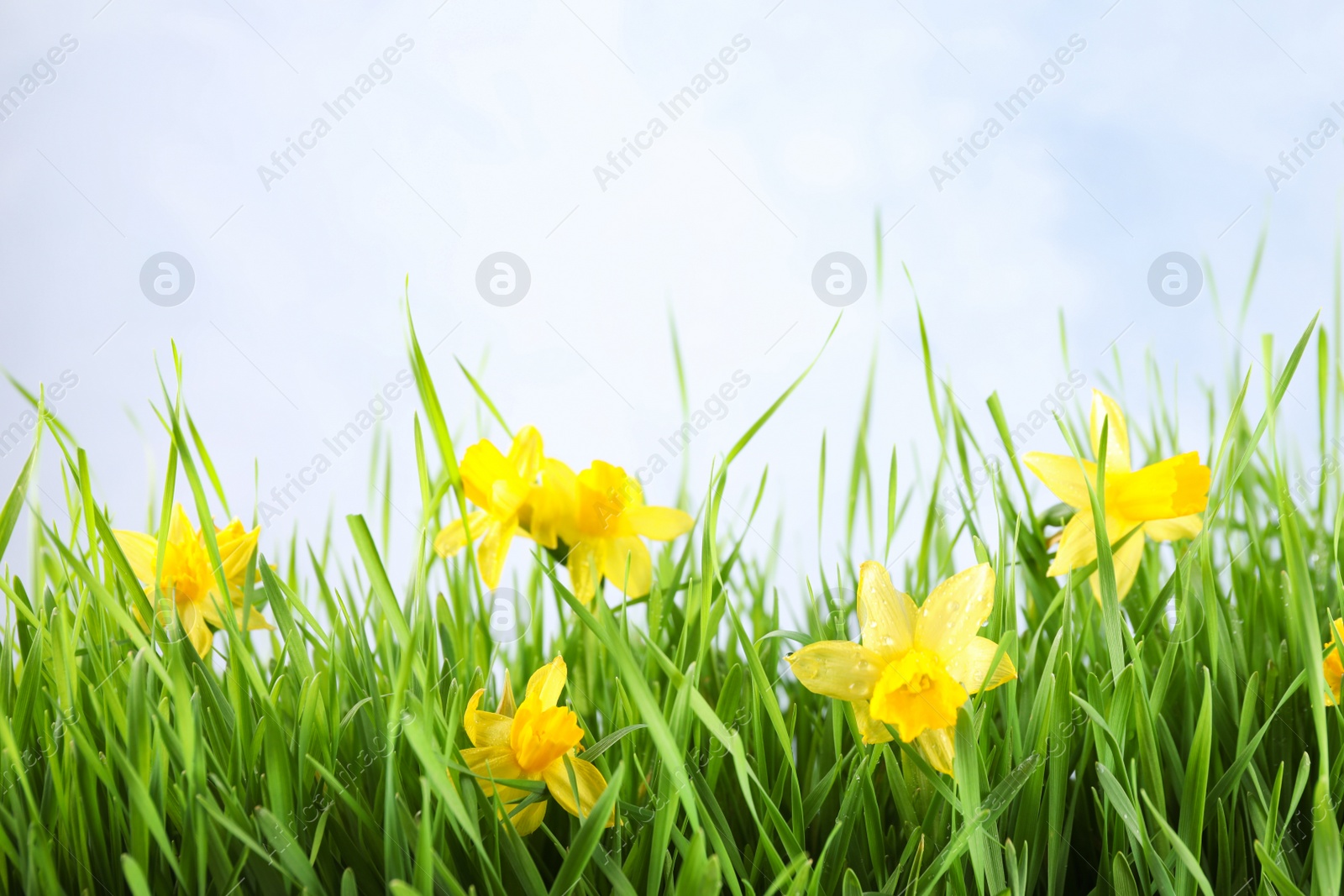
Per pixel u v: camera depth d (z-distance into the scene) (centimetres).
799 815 58
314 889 55
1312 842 58
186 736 55
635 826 59
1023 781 57
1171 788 62
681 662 62
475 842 55
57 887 56
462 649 64
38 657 60
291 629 60
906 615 58
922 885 57
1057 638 58
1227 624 65
